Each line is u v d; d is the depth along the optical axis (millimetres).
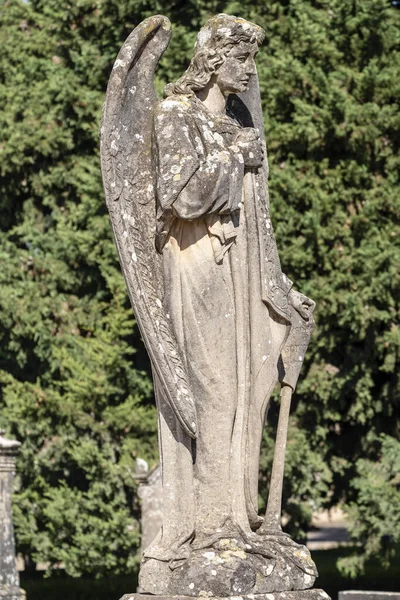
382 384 26656
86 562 27062
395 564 31438
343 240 25672
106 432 27812
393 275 25125
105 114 7465
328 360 26031
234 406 7676
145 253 7578
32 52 30703
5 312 28922
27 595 30516
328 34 26500
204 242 7641
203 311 7590
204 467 7613
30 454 28297
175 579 7320
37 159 30141
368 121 25531
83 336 29922
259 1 26766
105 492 27406
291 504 26109
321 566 31812
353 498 27016
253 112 8273
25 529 27844
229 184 7512
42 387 29141
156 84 26250
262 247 7828
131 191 7566
